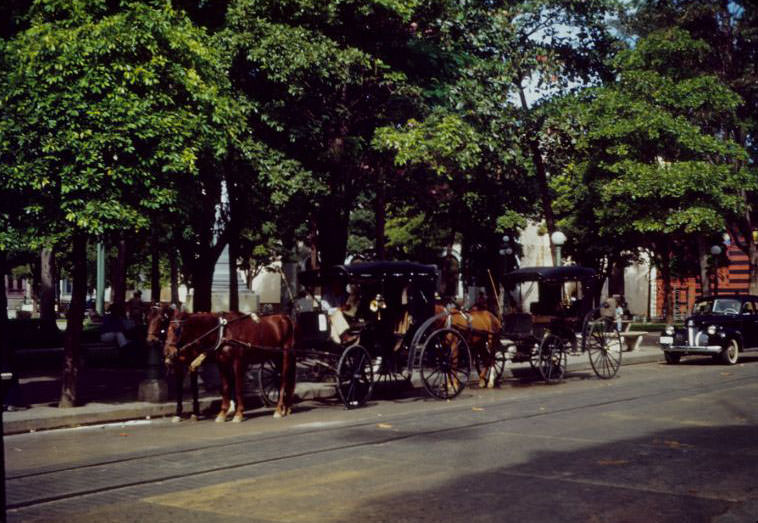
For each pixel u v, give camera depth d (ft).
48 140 42.06
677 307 217.56
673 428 40.34
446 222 104.83
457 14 69.26
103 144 42.39
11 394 46.55
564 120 92.32
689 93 108.68
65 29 44.34
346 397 50.78
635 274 226.79
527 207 102.63
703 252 136.98
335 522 23.31
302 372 67.41
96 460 33.42
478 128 71.72
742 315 87.81
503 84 74.69
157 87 45.83
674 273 174.81
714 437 37.55
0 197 43.27
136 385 59.62
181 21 50.24
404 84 66.03
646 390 58.44
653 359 92.43
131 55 45.14
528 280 67.46
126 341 74.18
